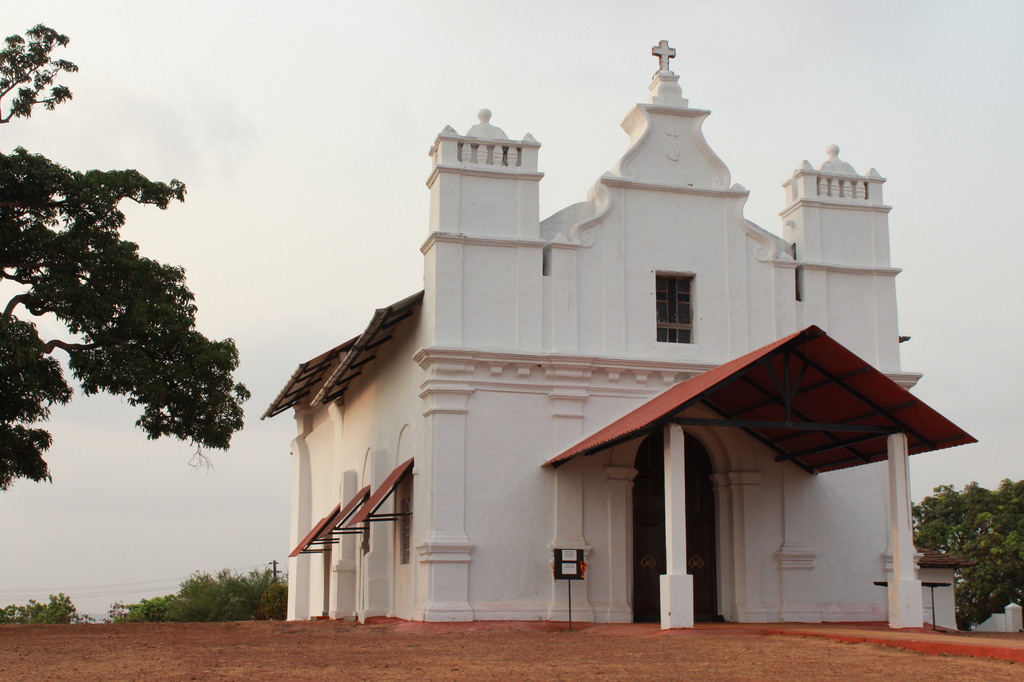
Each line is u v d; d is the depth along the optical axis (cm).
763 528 2111
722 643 1499
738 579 2094
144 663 1262
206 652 1416
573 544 2000
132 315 2125
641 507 2138
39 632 1820
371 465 2417
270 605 3941
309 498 3381
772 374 1709
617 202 2183
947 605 2584
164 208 2298
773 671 1172
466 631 1838
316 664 1260
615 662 1269
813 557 2112
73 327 2109
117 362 2091
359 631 1900
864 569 2144
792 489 2142
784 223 2352
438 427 1986
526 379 2048
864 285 2288
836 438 1984
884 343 2267
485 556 1962
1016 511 4700
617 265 2155
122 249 2238
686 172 2239
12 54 2262
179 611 4928
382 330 2231
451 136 2109
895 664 1225
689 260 2198
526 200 2117
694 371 2128
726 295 2198
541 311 2081
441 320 2025
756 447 2139
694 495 2175
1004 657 1238
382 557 2325
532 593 1970
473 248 2077
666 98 2261
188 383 2130
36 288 2112
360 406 2752
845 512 2158
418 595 2000
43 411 2158
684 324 2188
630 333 2133
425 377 2048
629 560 2050
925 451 1859
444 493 1964
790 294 2233
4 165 2131
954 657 1286
